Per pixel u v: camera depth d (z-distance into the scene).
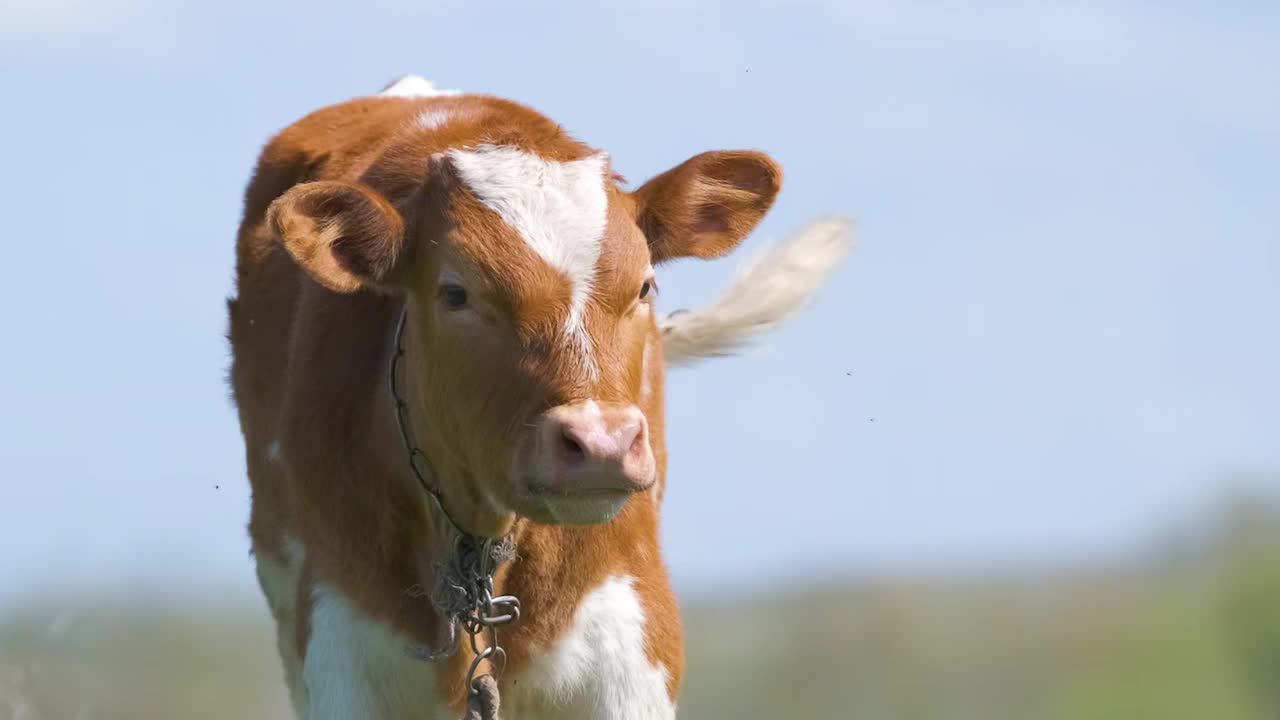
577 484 9.45
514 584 10.91
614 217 10.13
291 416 11.45
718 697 33.59
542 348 9.75
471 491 10.45
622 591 11.20
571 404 9.59
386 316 11.28
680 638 11.59
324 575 11.21
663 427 12.31
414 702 11.16
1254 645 35.50
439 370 10.22
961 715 33.00
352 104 14.13
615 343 9.88
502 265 9.88
